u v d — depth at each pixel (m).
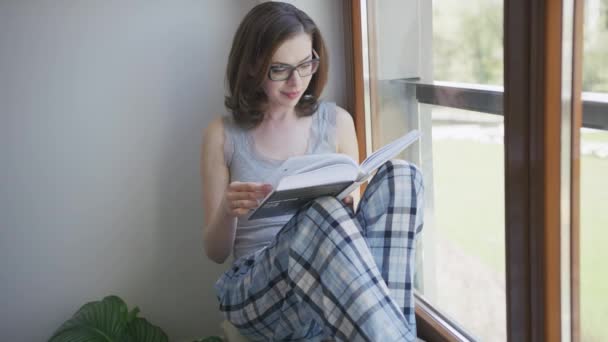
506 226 1.38
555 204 1.28
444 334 1.71
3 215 2.10
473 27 1.50
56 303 2.20
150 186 2.20
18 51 2.02
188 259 2.28
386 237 1.49
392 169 1.51
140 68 2.11
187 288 2.30
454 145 1.63
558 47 1.23
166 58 2.12
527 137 1.30
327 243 1.35
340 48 2.14
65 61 2.05
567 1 1.21
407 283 1.49
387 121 1.99
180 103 2.16
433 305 1.83
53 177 2.12
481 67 1.49
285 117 1.80
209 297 2.32
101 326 2.00
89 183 2.15
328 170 1.35
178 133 2.18
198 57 2.14
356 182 1.42
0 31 2.00
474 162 1.55
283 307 1.51
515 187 1.34
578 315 1.32
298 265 1.39
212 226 1.66
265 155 1.79
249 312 1.58
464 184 1.61
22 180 2.10
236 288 1.61
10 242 2.12
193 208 2.24
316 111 1.85
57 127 2.09
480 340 1.62
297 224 1.42
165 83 2.14
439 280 1.78
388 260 1.48
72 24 2.04
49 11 2.02
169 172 2.20
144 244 2.23
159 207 2.21
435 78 1.69
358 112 2.09
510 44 1.30
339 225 1.36
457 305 1.70
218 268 2.31
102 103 2.11
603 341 1.26
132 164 2.17
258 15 1.67
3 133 2.05
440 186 1.72
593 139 1.21
